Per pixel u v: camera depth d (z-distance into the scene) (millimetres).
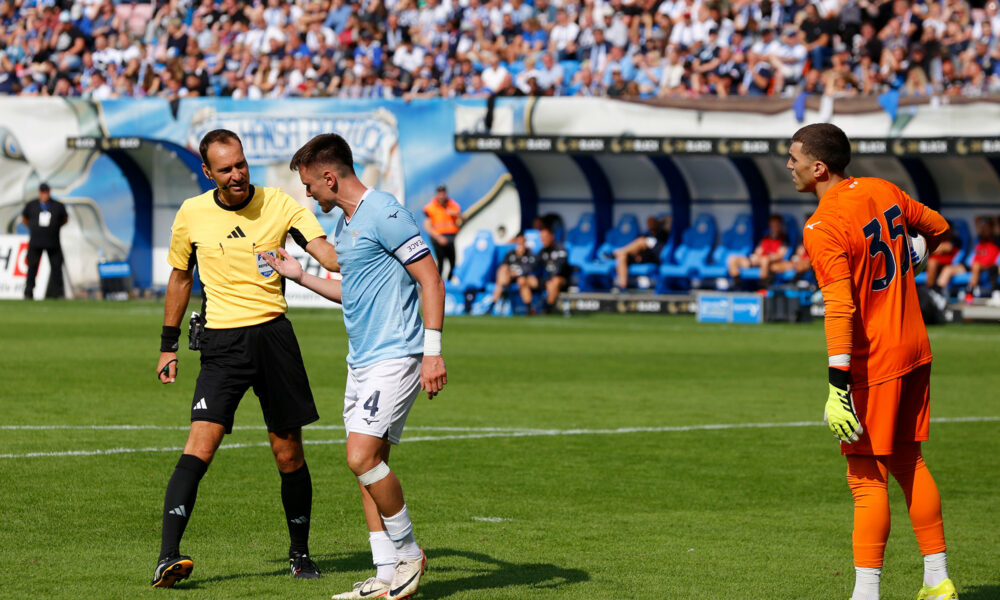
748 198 94875
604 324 82375
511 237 96938
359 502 28203
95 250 105812
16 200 105562
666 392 48719
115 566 22000
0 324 74688
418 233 19844
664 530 25922
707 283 95562
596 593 20844
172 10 116250
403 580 19875
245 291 21766
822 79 88250
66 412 40656
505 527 26000
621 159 97312
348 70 102250
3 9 121188
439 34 104812
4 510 26453
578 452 35312
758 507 28406
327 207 20406
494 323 82500
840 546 24641
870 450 19500
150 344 63688
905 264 19734
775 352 64562
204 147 21422
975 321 84312
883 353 19359
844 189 19734
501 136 92438
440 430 38906
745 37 93812
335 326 77625
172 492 20719
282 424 21797
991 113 79875
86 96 110938
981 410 44969
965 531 26516
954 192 89812
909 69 86125
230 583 21031
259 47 109500
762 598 20734
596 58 96938
